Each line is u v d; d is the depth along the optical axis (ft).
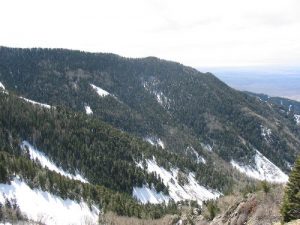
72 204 541.75
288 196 187.73
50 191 545.44
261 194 246.88
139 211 568.41
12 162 561.84
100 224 516.73
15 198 501.56
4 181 518.37
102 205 566.36
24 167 562.25
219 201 383.04
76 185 582.35
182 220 402.11
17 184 529.04
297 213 182.29
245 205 251.80
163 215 554.87
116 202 579.89
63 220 504.43
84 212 536.83
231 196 369.71
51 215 502.79
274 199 234.38
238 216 251.39
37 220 479.41
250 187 326.65
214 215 328.90
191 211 424.05
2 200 486.38
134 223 512.63
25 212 486.38
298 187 186.29
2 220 456.45
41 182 547.08
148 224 503.61
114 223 515.91
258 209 236.63
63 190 552.82
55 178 567.59
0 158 564.30
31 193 525.34
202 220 344.90
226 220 268.41
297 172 188.75
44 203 519.19
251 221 234.38
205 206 405.18
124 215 555.69
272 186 250.78
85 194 570.05
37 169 578.66
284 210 185.78
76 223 507.71
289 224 168.45
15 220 463.01
